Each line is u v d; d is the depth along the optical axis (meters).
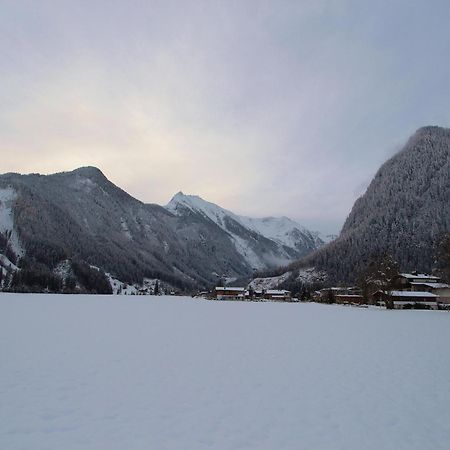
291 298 169.00
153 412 11.15
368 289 101.50
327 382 15.21
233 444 9.12
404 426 10.55
